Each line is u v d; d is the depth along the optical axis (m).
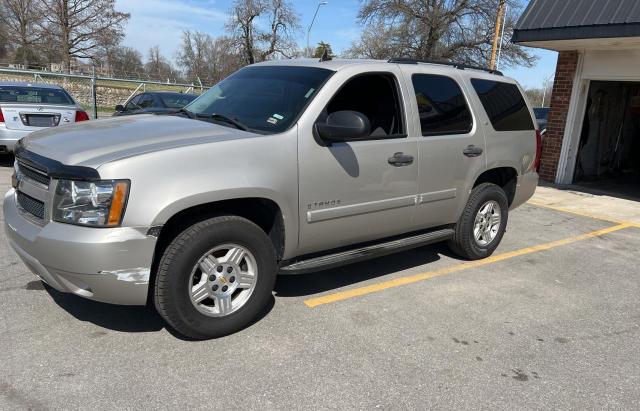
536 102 60.28
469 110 5.04
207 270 3.43
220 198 3.31
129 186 3.03
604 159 12.52
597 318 4.34
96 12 50.84
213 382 3.07
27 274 4.46
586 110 11.32
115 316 3.80
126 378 3.06
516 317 4.25
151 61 72.62
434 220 4.92
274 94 4.11
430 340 3.75
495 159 5.29
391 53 35.50
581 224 7.73
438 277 5.06
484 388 3.19
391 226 4.48
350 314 4.10
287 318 3.96
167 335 3.58
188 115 4.34
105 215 3.02
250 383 3.09
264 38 54.12
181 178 3.17
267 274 3.71
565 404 3.09
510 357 3.58
